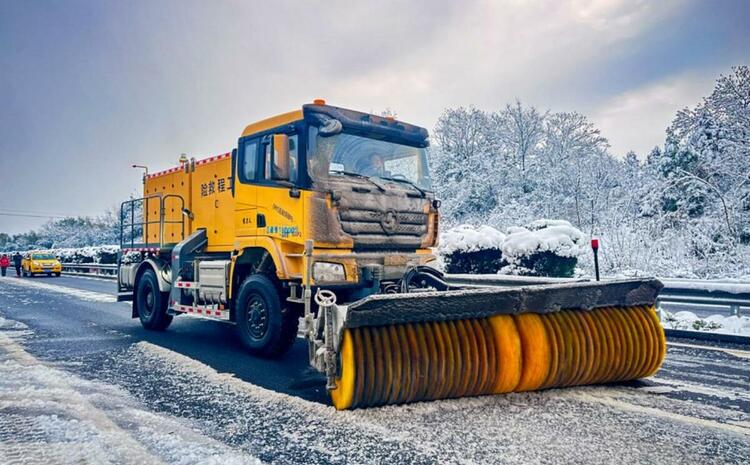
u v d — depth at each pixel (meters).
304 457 3.42
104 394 4.95
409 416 4.23
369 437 3.77
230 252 7.98
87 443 3.64
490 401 4.64
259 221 6.66
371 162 6.55
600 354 4.99
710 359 6.56
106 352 7.06
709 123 22.67
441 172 32.06
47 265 30.89
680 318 8.77
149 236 10.23
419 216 6.79
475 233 13.01
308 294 5.23
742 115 19.52
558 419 4.17
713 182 19.22
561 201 26.86
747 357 6.68
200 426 4.04
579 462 3.32
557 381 4.88
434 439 3.73
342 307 4.27
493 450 3.52
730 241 16.28
